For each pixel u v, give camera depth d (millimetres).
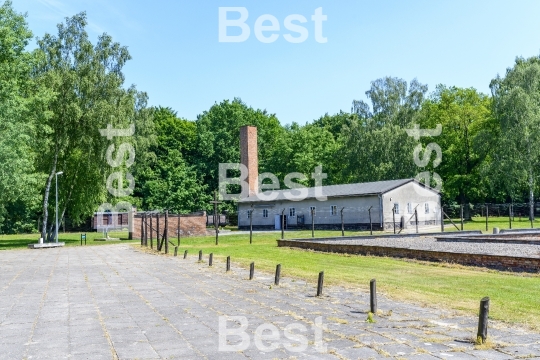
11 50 38625
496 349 7922
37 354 8203
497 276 17016
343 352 7918
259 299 12992
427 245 27516
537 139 57750
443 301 12219
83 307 12469
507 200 75812
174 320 10625
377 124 74875
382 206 51688
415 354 7719
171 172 75938
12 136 37719
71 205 51188
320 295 13234
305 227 59875
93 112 44812
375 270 19531
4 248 43188
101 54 48344
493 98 62875
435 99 85625
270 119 95375
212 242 41438
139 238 53719
